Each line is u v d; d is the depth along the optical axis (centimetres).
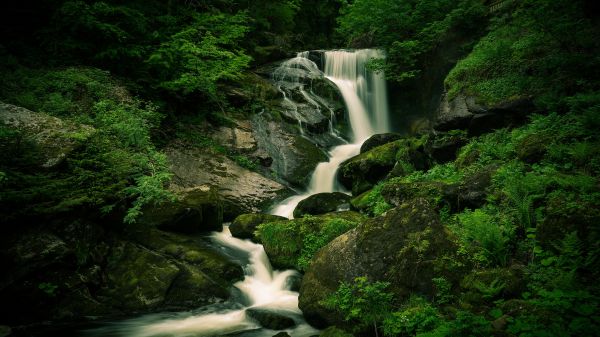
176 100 1631
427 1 1753
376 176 1374
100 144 977
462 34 1648
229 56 1593
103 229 896
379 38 1942
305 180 1566
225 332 730
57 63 1341
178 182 1303
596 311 452
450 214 862
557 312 473
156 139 1419
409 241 680
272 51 2236
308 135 1814
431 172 1115
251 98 1830
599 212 571
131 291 824
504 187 767
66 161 879
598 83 930
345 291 681
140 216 1013
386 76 1898
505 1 1494
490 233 649
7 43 1316
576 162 755
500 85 1129
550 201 650
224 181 1396
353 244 742
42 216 782
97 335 718
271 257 986
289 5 2552
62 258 781
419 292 635
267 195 1407
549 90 1003
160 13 1703
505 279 574
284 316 755
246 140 1642
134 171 1003
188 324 763
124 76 1488
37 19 1409
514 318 488
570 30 998
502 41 1257
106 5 1354
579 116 833
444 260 641
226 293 862
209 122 1670
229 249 1036
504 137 1039
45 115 956
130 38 1480
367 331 627
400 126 1928
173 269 862
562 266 555
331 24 3278
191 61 1538
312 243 951
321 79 2039
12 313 739
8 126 870
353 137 1944
